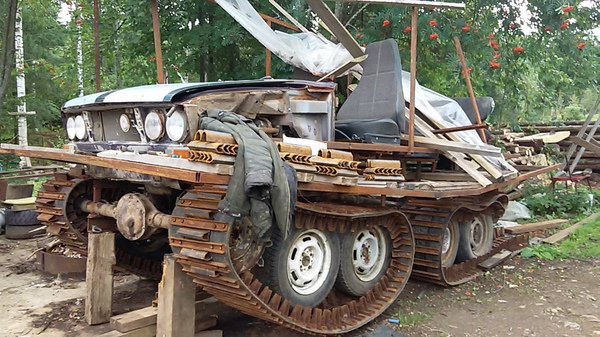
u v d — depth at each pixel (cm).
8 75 926
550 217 1029
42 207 508
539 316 501
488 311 517
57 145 2000
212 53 957
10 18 918
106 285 451
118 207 414
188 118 376
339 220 438
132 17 896
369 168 452
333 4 924
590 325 477
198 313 414
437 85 1062
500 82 1055
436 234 571
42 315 471
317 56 650
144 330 394
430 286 605
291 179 342
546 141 1286
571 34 1009
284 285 397
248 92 418
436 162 686
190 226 345
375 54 588
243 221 361
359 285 475
